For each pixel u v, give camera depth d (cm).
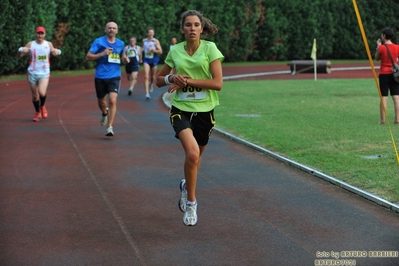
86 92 3644
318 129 2036
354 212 1121
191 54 1042
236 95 3328
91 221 1074
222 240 974
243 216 1105
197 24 1027
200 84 1018
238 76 5125
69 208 1155
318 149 1686
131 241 970
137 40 5938
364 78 4750
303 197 1231
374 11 7675
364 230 1018
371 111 2534
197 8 6588
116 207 1166
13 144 1812
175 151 1734
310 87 3856
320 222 1064
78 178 1398
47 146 1788
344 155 1593
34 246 943
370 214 1107
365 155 1595
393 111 2511
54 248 934
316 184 1337
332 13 7631
